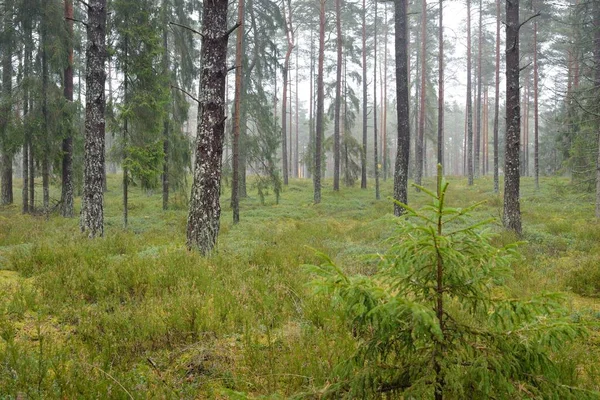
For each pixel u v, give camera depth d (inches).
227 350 177.2
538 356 99.2
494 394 100.3
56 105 657.6
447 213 104.8
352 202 952.9
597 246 379.6
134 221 647.1
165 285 248.4
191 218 351.3
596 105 722.8
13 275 283.6
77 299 228.1
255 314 213.6
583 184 845.2
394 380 106.4
